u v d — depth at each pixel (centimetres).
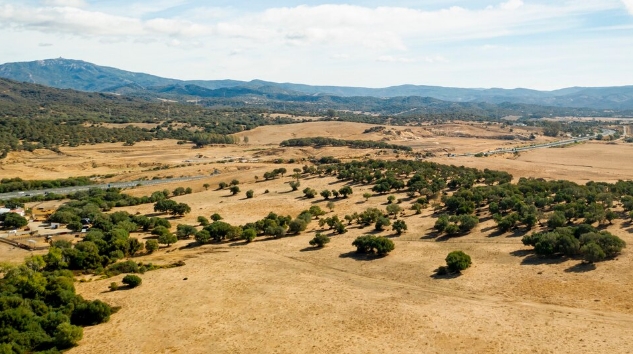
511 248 10019
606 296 7406
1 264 9381
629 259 8588
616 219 11138
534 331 6325
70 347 6412
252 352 6097
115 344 6456
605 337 6041
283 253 10906
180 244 12056
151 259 10662
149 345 6394
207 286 8581
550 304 7369
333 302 7669
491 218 12362
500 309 7188
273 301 7775
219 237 12256
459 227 11650
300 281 8812
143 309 7625
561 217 10938
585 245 8825
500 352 5797
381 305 7488
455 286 8388
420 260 9850
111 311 7569
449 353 5844
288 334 6562
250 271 9462
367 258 10200
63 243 11275
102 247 10825
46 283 8206
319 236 11288
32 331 6544
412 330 6519
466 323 6681
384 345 6119
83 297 8212
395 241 11338
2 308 7025
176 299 7994
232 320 7081
